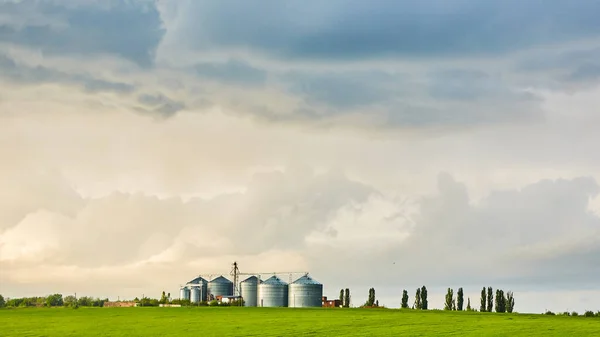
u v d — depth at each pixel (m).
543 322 129.50
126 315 164.00
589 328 115.00
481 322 129.50
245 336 105.06
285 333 108.69
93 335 110.62
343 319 139.12
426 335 104.38
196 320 140.25
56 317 160.88
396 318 142.12
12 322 144.25
